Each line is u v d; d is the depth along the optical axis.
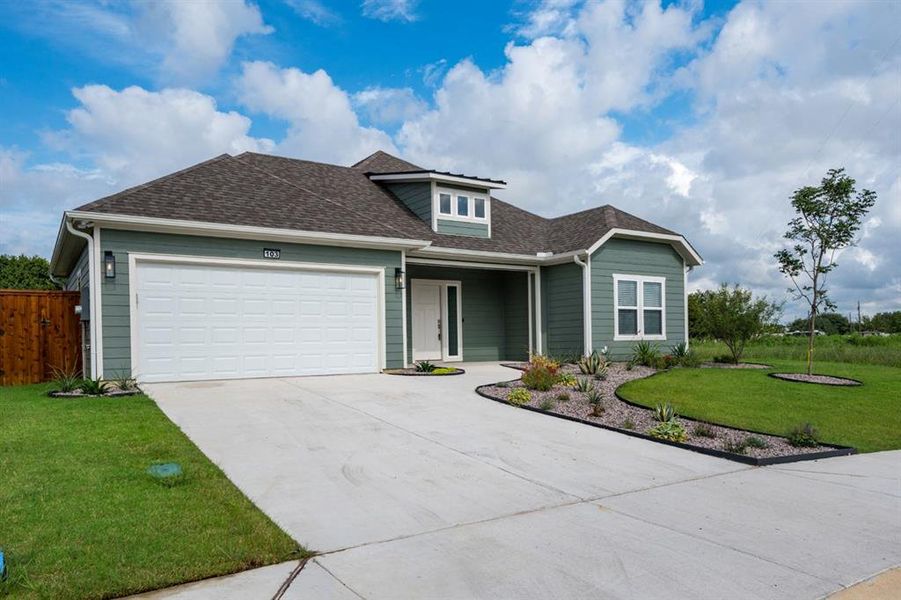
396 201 17.25
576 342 16.58
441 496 5.34
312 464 6.16
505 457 6.74
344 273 13.05
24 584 3.34
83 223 10.36
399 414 8.76
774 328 16.36
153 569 3.60
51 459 5.72
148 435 6.75
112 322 10.48
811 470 6.61
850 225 12.70
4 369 11.88
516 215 20.19
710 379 12.73
